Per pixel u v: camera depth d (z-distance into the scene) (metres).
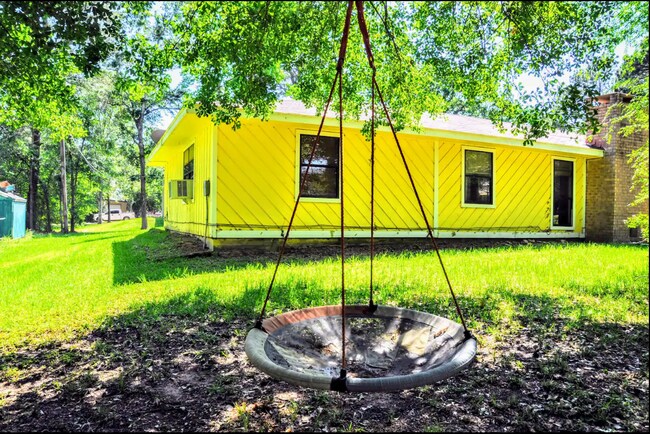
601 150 12.70
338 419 2.45
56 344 3.66
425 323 3.15
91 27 4.51
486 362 3.29
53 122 8.13
